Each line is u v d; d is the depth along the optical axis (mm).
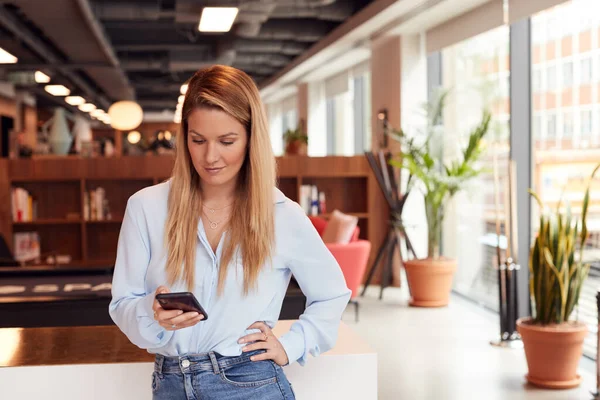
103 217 9195
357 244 7035
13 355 2262
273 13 9156
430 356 5746
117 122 13070
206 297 1668
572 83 5781
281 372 1731
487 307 7652
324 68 12984
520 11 6656
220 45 11914
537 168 6523
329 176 9523
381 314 7469
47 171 9062
